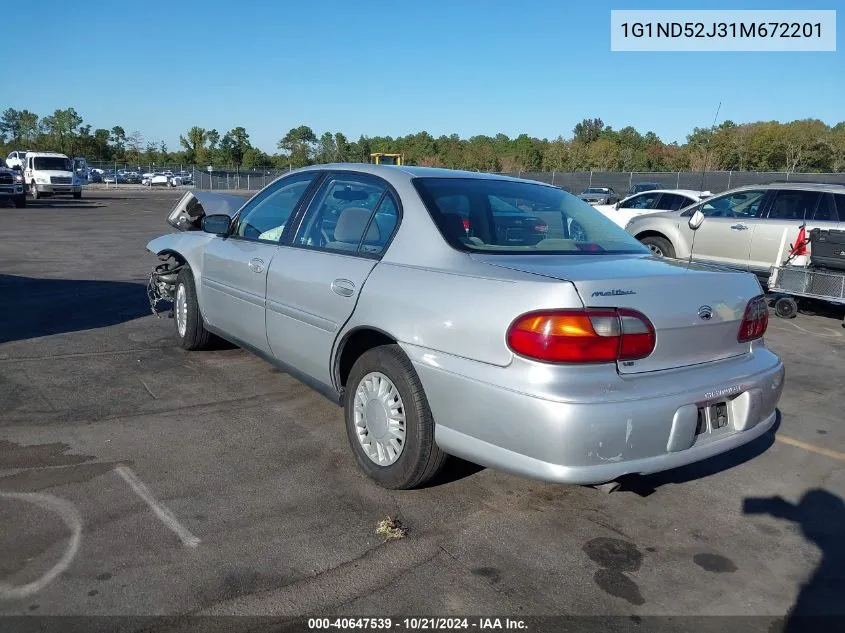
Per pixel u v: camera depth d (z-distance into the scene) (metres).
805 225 9.15
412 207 3.75
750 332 3.52
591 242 3.93
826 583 3.05
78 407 4.67
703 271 3.43
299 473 3.84
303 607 2.73
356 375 3.77
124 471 3.77
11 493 3.48
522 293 3.00
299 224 4.50
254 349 4.89
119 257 12.53
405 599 2.81
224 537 3.18
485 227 3.74
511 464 3.03
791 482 4.04
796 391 5.79
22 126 81.19
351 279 3.78
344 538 3.22
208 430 4.38
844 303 8.30
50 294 8.61
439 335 3.25
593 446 2.89
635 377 3.03
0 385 5.04
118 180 64.56
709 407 3.26
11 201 27.38
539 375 2.92
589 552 3.22
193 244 5.70
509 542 3.26
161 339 6.48
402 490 3.68
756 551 3.29
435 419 3.32
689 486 3.94
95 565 2.92
